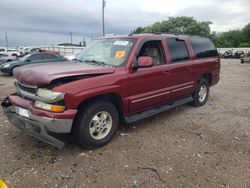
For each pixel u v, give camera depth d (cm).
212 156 377
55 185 301
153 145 412
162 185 304
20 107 374
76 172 329
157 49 500
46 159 361
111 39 499
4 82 1171
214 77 700
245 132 477
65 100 339
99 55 473
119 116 441
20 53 2873
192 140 435
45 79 337
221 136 455
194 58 603
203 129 490
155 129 485
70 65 420
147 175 324
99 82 378
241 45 7050
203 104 672
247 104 696
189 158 370
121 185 303
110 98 425
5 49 3644
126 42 463
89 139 379
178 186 302
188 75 576
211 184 307
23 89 382
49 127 339
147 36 479
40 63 447
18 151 384
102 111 393
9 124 500
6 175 319
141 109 470
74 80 359
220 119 554
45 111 339
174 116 571
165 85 507
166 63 511
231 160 367
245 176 326
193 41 620
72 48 3488
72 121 348
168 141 429
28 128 363
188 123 523
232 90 932
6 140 423
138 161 359
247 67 2300
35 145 405
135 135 452
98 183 307
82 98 352
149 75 461
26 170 332
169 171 334
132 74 428
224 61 3522
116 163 353
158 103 506
